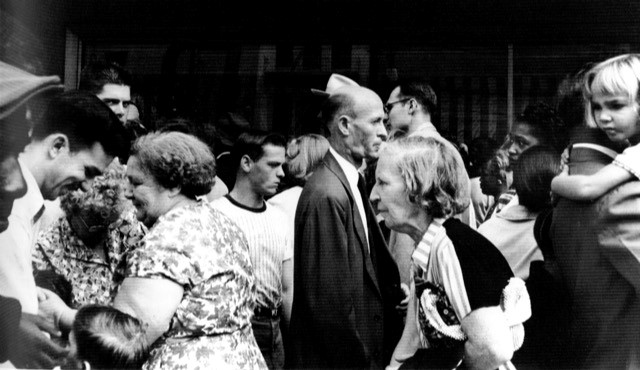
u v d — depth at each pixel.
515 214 3.79
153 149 2.92
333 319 3.72
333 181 3.78
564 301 3.77
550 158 3.80
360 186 3.79
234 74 3.93
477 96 3.89
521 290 3.21
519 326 3.23
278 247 3.74
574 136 3.81
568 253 3.76
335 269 3.73
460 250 3.21
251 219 3.73
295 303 3.75
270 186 3.78
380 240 3.73
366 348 3.72
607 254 3.74
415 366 3.21
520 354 3.78
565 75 3.86
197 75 3.95
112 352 2.67
